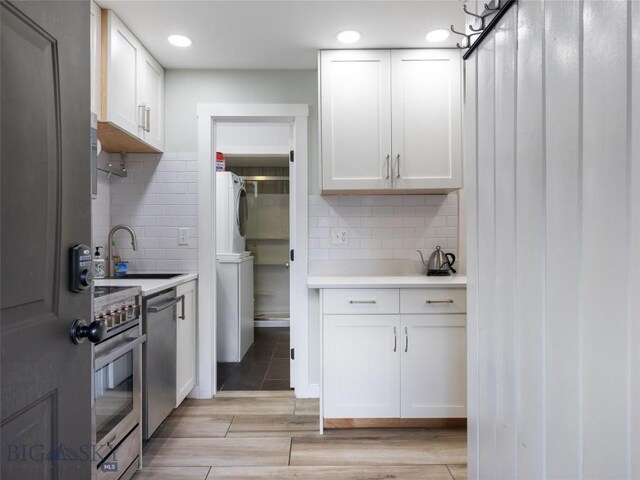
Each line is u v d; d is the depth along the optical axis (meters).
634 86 0.57
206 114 2.69
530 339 0.88
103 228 2.57
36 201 0.77
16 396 0.71
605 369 0.64
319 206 2.71
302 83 2.71
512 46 0.96
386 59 2.40
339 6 1.97
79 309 0.92
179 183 2.69
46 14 0.80
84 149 0.94
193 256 2.69
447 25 2.16
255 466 1.87
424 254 2.71
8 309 0.69
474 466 1.25
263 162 4.89
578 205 0.70
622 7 0.59
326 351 2.20
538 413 0.85
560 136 0.75
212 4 1.94
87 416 0.95
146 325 1.89
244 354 3.67
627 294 0.59
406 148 2.41
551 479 0.80
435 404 2.21
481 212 1.18
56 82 0.84
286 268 5.16
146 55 2.40
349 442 2.09
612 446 0.62
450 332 2.20
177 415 2.41
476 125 1.22
